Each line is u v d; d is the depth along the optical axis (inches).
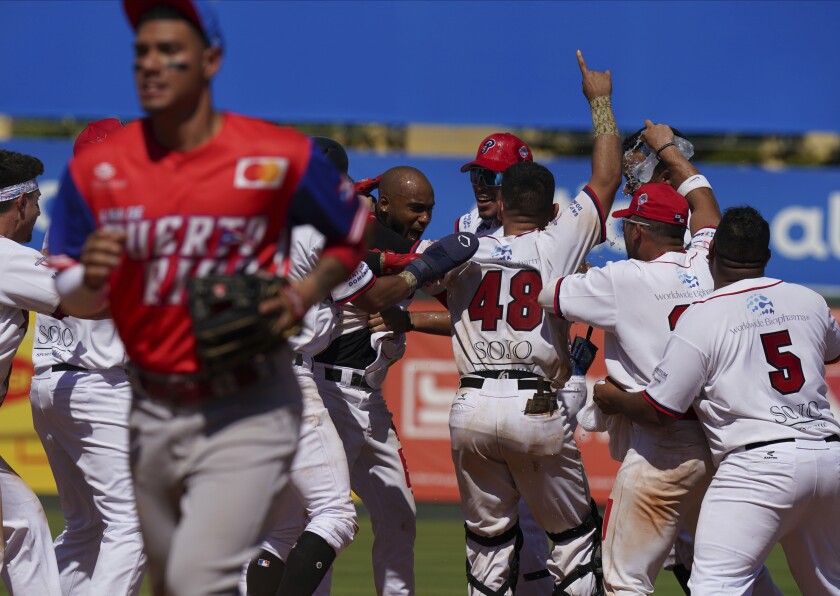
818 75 1824.6
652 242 740.0
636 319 713.6
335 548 748.6
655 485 704.4
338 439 774.5
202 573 457.4
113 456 730.2
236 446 467.8
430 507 1690.5
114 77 1779.0
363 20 1807.3
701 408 676.1
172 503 490.9
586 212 768.9
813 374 664.4
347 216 478.3
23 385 1498.5
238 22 1801.2
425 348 1533.0
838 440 663.8
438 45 1812.3
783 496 643.5
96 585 706.2
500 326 749.3
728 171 1822.1
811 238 1813.5
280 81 1808.6
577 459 767.7
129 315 462.9
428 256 735.7
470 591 790.5
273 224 464.1
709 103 1823.3
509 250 761.6
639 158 871.7
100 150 466.3
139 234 454.3
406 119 1818.4
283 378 479.5
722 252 683.4
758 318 665.0
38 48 1777.8
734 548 648.4
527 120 1818.4
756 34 1817.2
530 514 864.3
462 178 1777.8
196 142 458.6
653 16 1809.8
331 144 827.4
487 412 742.5
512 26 1809.8
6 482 710.5
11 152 754.2
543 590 858.8
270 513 479.5
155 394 472.4
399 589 859.4
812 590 681.0
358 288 721.0
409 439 1529.3
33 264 695.1
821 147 2012.8
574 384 775.1
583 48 1811.0
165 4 450.9
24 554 710.5
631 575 709.3
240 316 443.5
